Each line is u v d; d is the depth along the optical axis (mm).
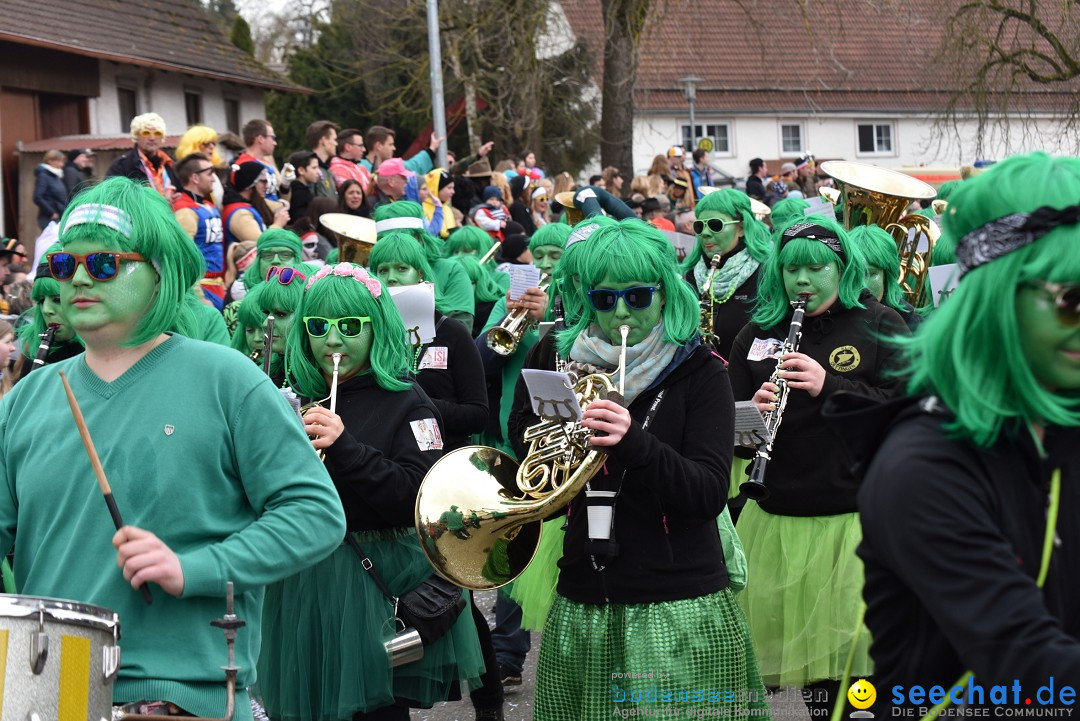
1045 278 2160
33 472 3291
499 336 7590
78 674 2900
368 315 4996
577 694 4430
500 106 25984
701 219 7926
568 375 4184
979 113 21656
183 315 4059
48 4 22375
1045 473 2273
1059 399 2215
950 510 2213
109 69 23188
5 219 20047
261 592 3479
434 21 19953
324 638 4773
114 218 3246
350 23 33781
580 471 4176
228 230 11305
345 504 4812
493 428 7746
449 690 5156
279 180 13742
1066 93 22797
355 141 14711
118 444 3254
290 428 3387
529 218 17453
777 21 28516
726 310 7832
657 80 39094
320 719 4777
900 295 6777
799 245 5543
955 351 2232
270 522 3287
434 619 4801
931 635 2363
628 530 4316
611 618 4348
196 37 27047
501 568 4504
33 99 21047
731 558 4688
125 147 19453
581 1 33031
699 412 4348
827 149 42188
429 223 14469
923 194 8320
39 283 5742
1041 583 2248
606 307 4363
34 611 2836
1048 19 22312
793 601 5277
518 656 6844
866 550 2412
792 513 5340
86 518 3229
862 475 2414
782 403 5305
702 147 27812
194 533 3260
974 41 21391
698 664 4262
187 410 3291
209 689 3238
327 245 11547
